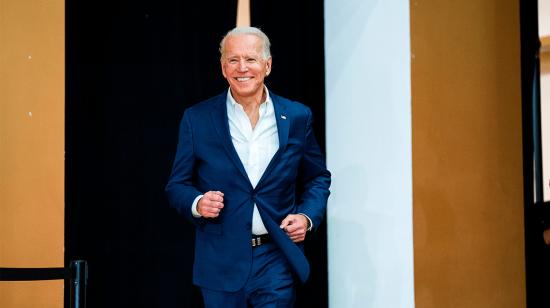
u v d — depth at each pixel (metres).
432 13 6.43
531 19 6.02
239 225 5.23
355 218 6.79
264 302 5.29
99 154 6.18
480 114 6.37
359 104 6.74
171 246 6.40
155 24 6.38
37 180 5.83
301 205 5.52
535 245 6.06
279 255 5.35
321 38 6.89
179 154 5.41
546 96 5.98
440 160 6.41
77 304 4.91
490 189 6.35
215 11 6.56
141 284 6.32
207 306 5.40
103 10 6.22
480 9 6.37
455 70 6.41
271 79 6.72
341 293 6.91
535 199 6.04
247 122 5.36
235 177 5.23
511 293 6.27
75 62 6.10
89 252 6.12
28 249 5.79
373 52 6.64
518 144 6.23
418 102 6.41
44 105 5.85
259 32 5.30
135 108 6.30
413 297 6.42
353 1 6.73
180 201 5.26
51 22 5.88
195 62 6.48
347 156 6.82
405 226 6.45
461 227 6.40
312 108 6.87
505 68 6.29
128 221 6.27
